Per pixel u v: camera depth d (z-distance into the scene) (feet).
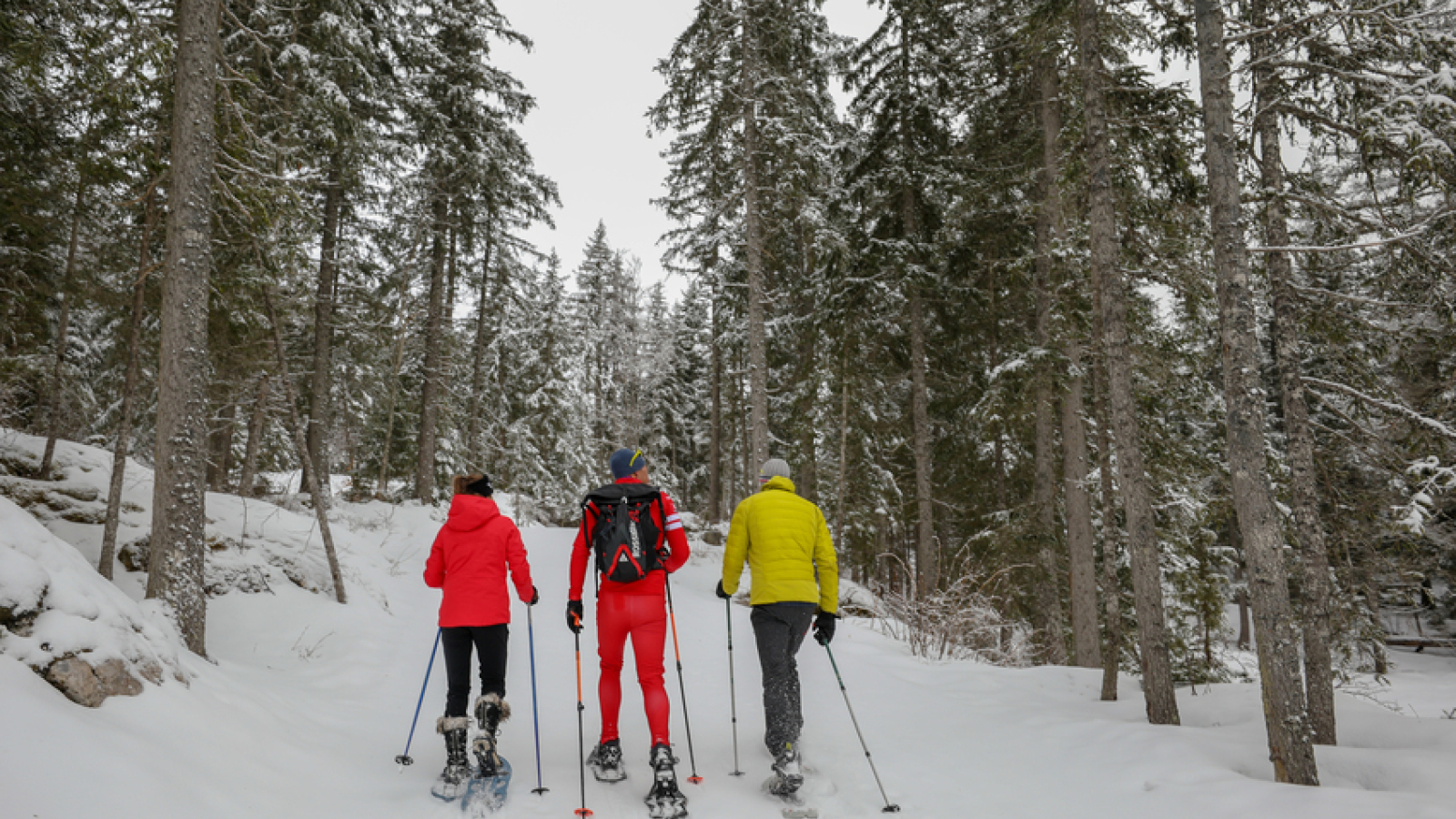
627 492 15.42
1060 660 44.86
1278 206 22.18
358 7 46.57
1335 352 24.48
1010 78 48.42
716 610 41.75
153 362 42.45
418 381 77.30
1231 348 16.38
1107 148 23.20
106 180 27.04
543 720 19.47
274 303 31.53
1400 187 20.25
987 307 55.42
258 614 25.84
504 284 81.87
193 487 19.04
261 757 12.82
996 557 47.70
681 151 66.95
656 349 134.51
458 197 66.44
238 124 25.36
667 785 12.89
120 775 9.68
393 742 16.74
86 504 26.81
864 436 63.10
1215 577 44.16
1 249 30.04
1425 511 22.29
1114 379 21.81
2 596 11.33
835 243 50.72
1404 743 17.74
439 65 62.23
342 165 47.32
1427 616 68.33
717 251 60.90
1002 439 56.65
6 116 28.91
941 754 17.44
